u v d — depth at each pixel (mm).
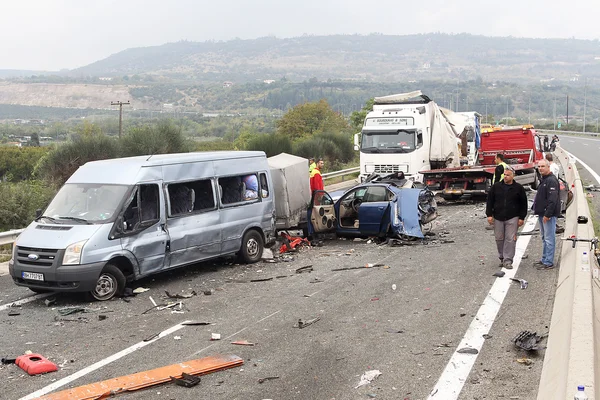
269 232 14219
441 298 10188
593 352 6699
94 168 12094
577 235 14203
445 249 14477
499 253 12383
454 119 28781
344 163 46469
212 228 12695
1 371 7402
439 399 6344
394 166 24656
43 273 10430
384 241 15930
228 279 12188
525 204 12070
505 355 7531
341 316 9336
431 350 7770
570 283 10078
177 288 11531
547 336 8125
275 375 7059
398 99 26203
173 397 6504
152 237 11484
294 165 15945
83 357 7832
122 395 6562
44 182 23828
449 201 25094
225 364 7309
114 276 10828
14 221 19141
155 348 8109
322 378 6941
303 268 12844
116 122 77812
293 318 9305
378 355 7637
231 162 13391
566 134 105875
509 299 9969
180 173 12227
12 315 9906
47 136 133250
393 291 10750
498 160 18703
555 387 6176
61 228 10859
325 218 16094
